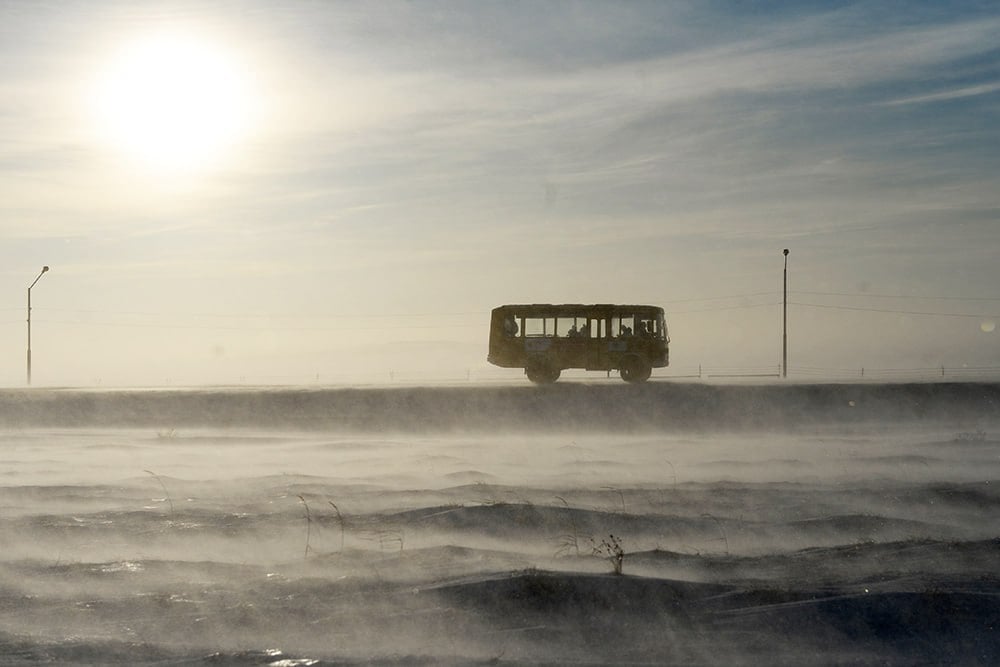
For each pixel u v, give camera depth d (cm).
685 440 3550
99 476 2638
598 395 4219
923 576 1398
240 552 1636
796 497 2122
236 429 4134
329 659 1074
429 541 1706
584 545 1644
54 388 5738
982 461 2741
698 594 1295
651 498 2123
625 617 1201
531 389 4281
